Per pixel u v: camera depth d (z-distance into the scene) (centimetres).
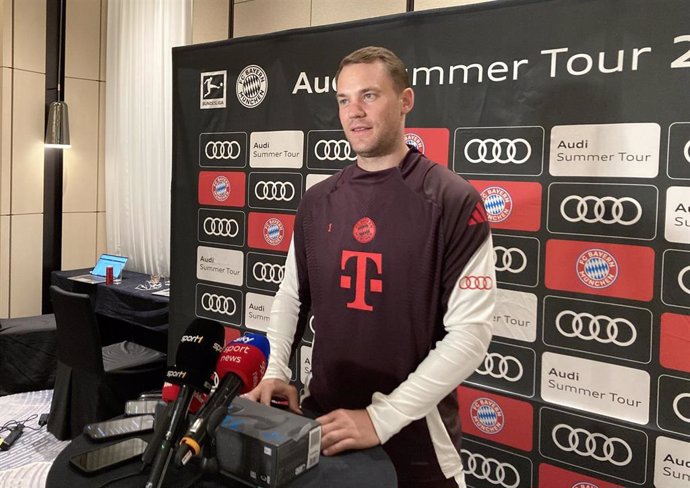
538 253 175
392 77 124
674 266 154
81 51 451
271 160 235
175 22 404
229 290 252
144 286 371
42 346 372
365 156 129
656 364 158
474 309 118
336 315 135
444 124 189
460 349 116
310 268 141
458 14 184
